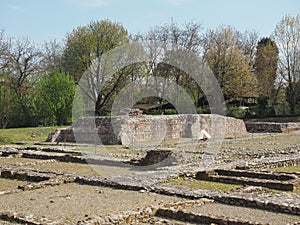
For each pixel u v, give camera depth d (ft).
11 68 142.82
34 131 124.77
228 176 53.52
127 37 147.74
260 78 207.10
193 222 32.96
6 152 84.33
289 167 64.28
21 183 52.42
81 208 37.78
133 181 48.52
